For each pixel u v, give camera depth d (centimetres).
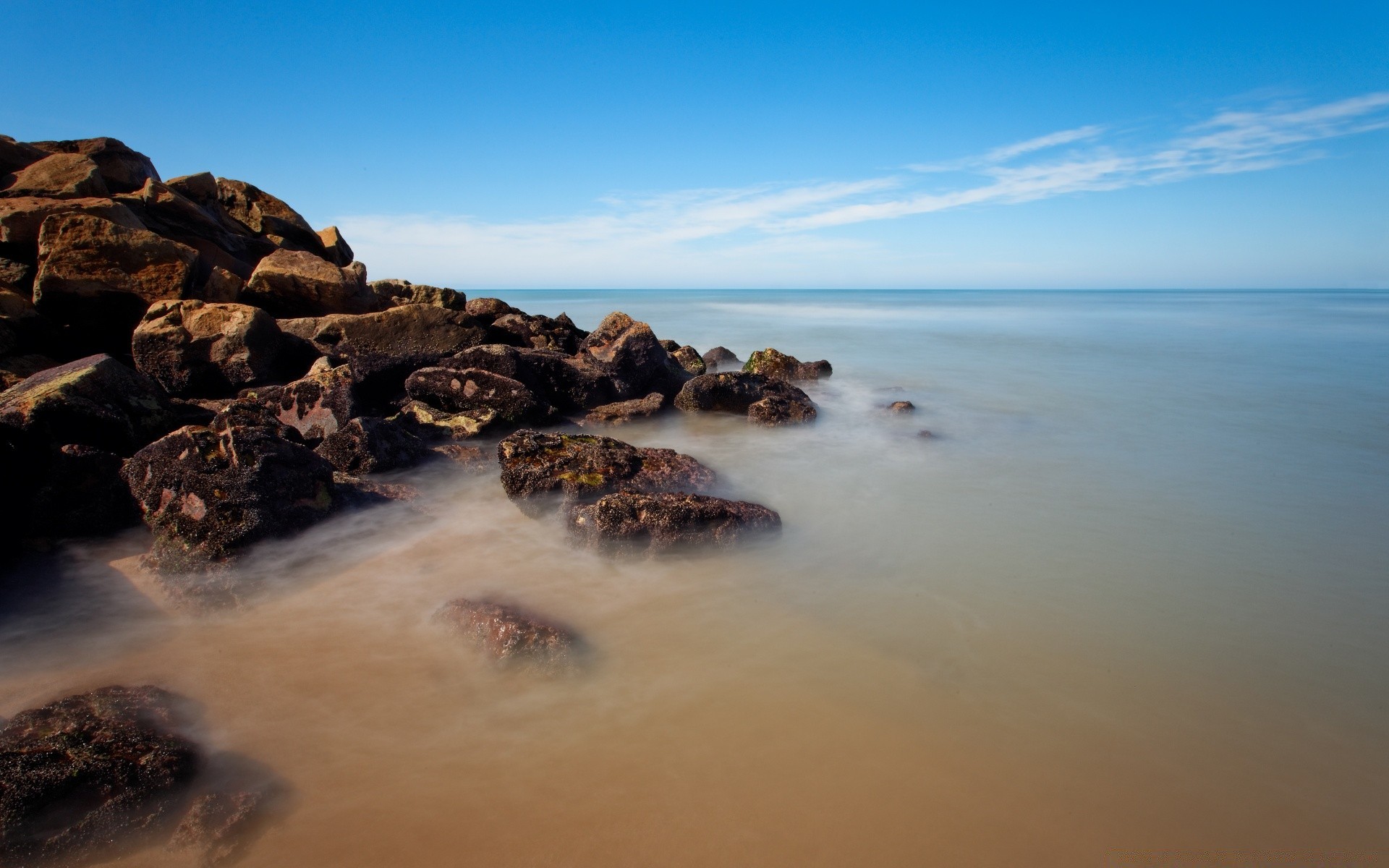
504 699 525
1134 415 1591
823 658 584
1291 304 9706
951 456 1220
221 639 598
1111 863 396
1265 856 405
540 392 1375
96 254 1301
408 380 1298
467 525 852
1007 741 490
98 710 475
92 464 762
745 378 1556
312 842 400
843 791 441
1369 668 592
